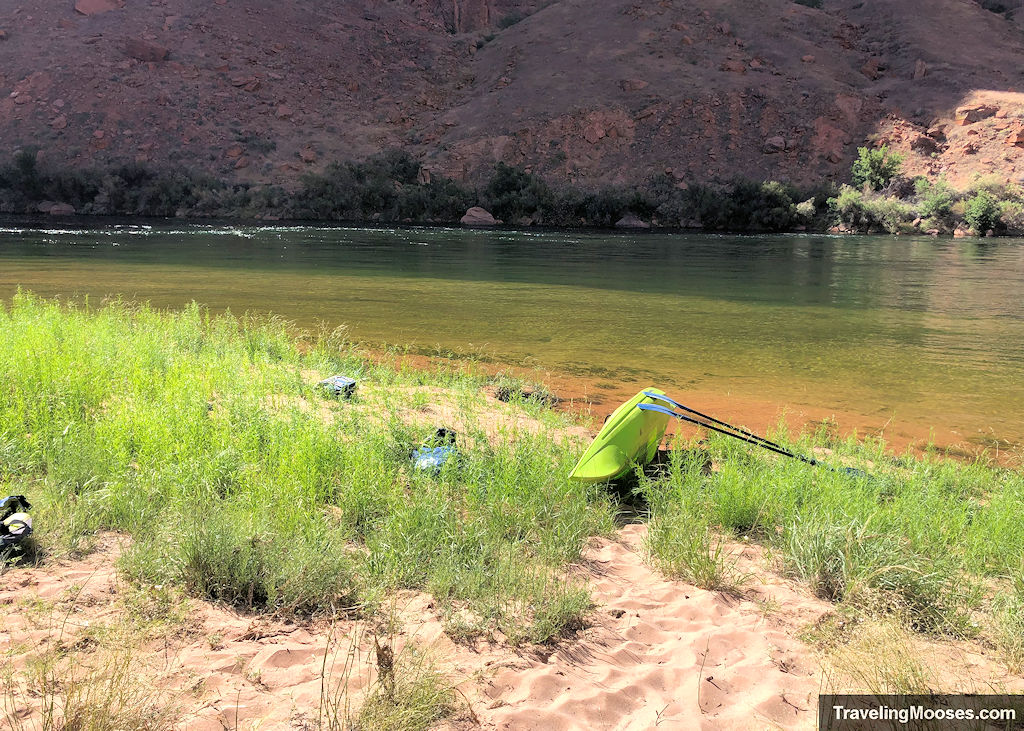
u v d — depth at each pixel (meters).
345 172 70.88
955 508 5.71
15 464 5.38
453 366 11.13
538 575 4.34
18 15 89.19
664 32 92.94
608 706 3.26
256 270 24.38
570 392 9.80
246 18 95.94
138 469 5.44
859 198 61.84
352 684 3.25
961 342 13.97
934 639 4.06
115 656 3.28
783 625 4.10
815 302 19.47
